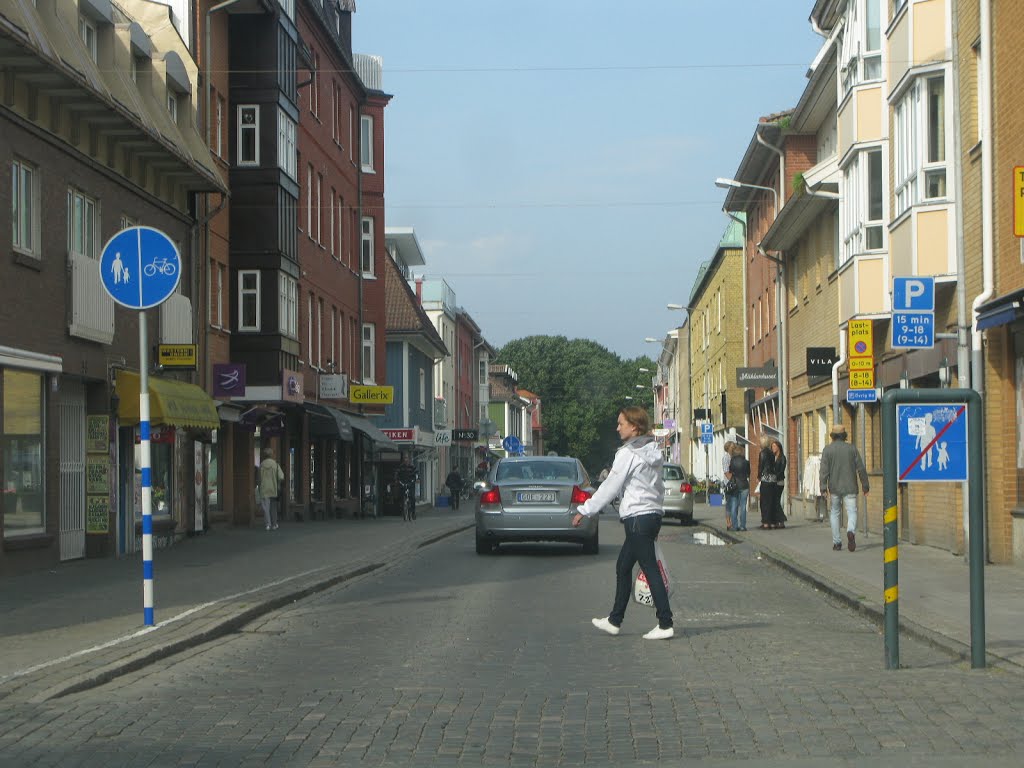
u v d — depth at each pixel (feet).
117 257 38.55
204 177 82.79
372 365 165.99
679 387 321.32
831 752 22.08
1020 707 25.54
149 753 22.56
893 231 74.95
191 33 94.38
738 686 28.89
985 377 60.80
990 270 59.31
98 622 39.78
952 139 67.92
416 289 253.85
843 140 90.99
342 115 151.84
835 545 70.69
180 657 34.12
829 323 103.91
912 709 25.64
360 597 50.37
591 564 65.57
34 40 55.77
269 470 103.50
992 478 60.29
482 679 30.14
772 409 149.07
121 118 66.95
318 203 136.87
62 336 63.98
